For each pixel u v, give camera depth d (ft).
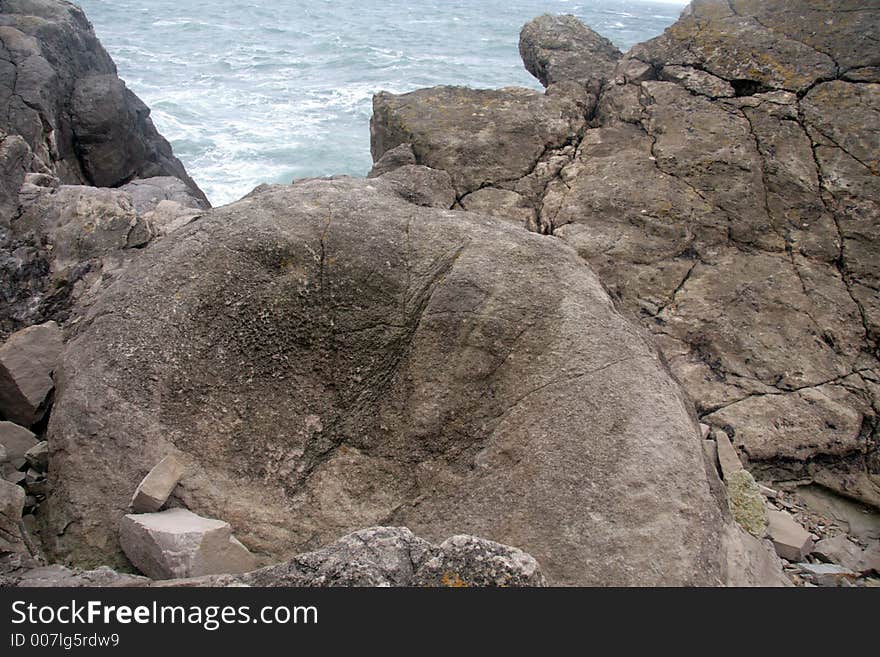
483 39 151.43
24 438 11.85
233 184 49.44
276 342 11.34
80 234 16.05
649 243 18.31
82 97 28.91
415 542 8.37
